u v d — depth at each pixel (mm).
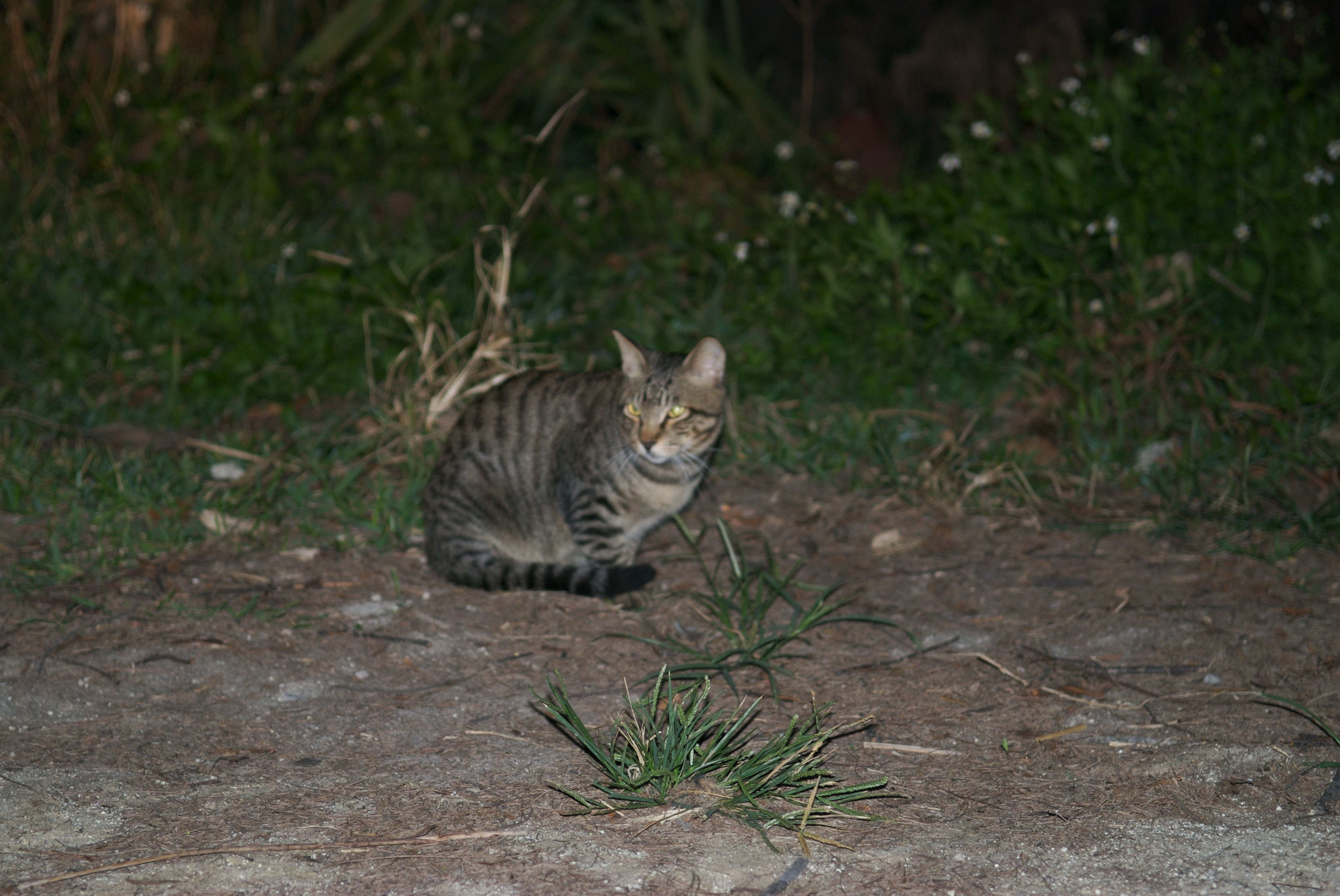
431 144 11766
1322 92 10266
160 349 8703
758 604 5652
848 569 6316
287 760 4363
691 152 12445
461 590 6090
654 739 4164
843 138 13367
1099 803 4062
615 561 6480
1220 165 9289
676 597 6027
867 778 4242
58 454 7344
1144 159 9164
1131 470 7301
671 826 3885
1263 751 4340
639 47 13203
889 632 5562
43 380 8414
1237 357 7859
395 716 4730
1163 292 8289
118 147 11297
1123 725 4656
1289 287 8430
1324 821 3908
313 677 5070
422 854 3699
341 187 11445
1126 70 10242
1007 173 9688
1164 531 6535
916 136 13258
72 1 12539
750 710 4281
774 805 4016
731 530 6863
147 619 5484
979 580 6109
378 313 8711
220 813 3959
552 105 12906
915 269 8719
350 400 8453
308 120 12398
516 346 8086
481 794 4098
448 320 8383
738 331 9219
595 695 4906
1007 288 8453
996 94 12797
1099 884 3559
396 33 12453
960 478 7246
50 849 3717
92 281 9648
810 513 7031
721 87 13078
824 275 9188
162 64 12453
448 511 6371
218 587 5898
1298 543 6219
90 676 4969
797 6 15203
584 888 3512
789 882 3561
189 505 6773
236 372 8344
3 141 11680
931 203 9367
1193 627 5441
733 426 7770
